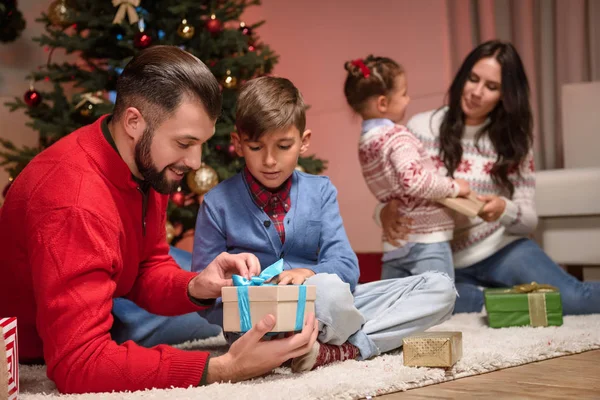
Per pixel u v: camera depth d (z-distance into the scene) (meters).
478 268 2.48
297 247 1.62
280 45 5.07
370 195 4.63
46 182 1.20
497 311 1.98
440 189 2.18
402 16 4.42
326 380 1.17
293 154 1.54
